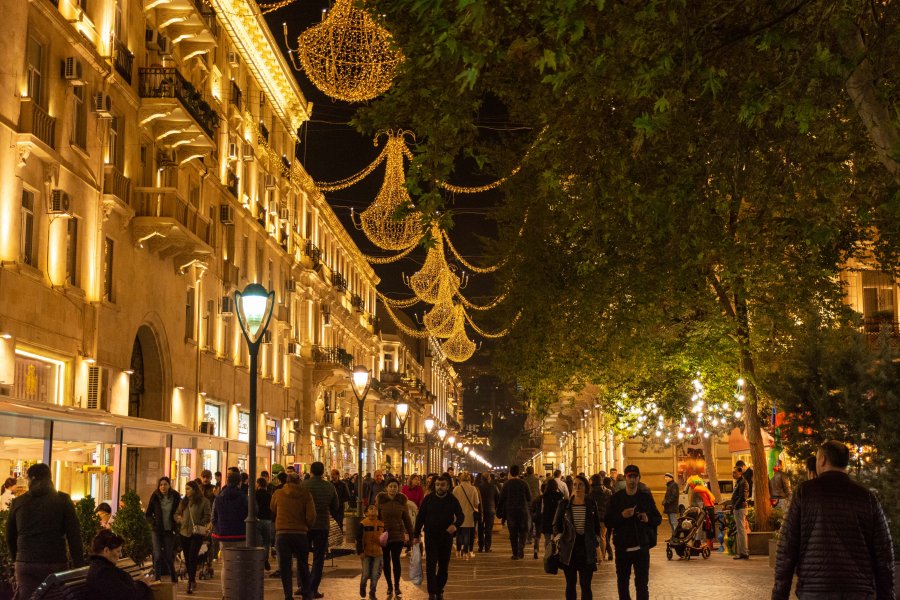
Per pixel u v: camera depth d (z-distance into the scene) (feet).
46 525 36.52
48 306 79.61
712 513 85.81
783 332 80.07
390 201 102.47
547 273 101.14
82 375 86.02
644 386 100.83
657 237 53.88
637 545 46.60
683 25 36.91
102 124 90.94
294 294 177.27
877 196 57.67
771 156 50.19
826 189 55.93
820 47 37.99
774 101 41.14
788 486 85.97
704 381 90.89
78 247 86.53
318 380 187.52
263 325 48.55
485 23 36.14
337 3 60.59
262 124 154.10
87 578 31.40
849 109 51.67
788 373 57.47
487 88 58.08
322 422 195.42
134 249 99.14
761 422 99.96
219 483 86.07
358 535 57.77
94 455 79.25
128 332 97.14
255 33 141.90
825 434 55.16
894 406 52.21
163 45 106.42
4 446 59.98
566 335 100.78
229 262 133.49
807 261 71.87
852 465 53.26
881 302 96.12
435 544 54.85
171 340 109.70
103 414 65.62
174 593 41.55
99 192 89.76
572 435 243.19
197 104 110.01
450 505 55.01
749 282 73.36
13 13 74.23
